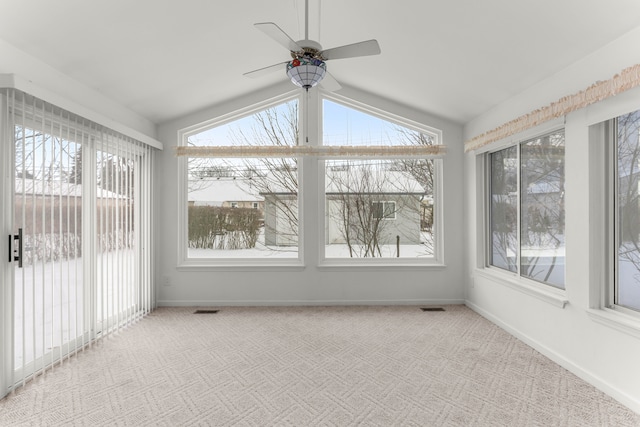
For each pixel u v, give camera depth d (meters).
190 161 4.96
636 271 2.41
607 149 2.61
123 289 3.85
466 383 2.59
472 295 4.59
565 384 2.57
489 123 4.12
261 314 4.38
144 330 3.78
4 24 2.40
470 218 4.63
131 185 4.09
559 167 3.09
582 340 2.69
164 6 2.73
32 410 2.24
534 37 2.67
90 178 3.36
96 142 3.43
